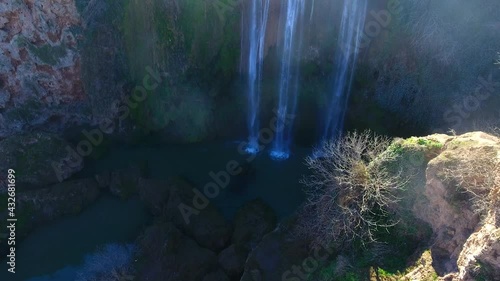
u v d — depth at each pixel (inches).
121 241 766.5
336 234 534.0
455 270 428.5
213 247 724.0
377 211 526.3
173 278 656.4
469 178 441.4
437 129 764.0
